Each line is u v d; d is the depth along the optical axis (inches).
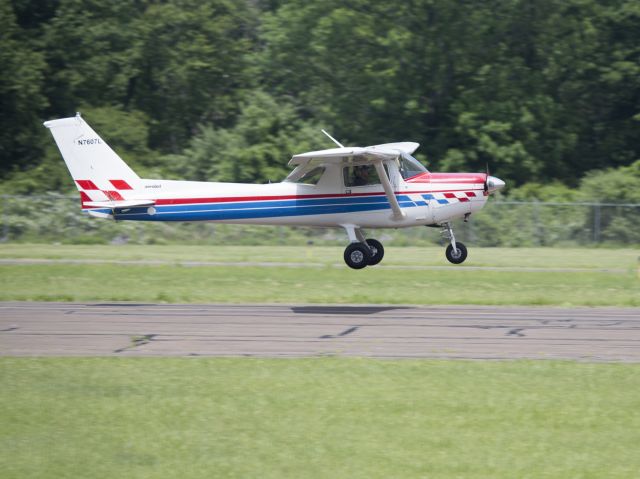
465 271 2935.5
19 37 6382.9
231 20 6988.2
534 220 4579.2
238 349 1625.2
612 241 4552.2
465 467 1015.0
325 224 2701.8
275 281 2637.8
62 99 6422.2
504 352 1594.5
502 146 5570.9
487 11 5846.5
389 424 1163.3
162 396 1284.4
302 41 6245.1
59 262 3270.2
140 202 2679.6
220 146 5565.9
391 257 3565.5
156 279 2696.9
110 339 1728.6
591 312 2097.7
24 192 5585.6
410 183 2664.9
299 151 5378.9
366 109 5959.6
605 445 1088.8
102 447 1080.2
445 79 5856.3
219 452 1063.0
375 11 5964.6
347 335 1771.7
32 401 1259.8
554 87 6141.7
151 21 6540.4
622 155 6107.3
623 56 5979.3
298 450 1068.5
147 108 6722.4
